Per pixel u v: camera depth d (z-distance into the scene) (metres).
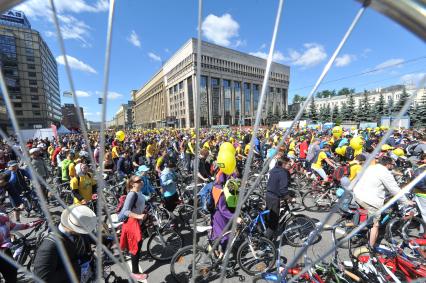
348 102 47.53
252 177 6.50
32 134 22.20
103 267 3.04
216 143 13.02
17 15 52.78
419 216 4.14
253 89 74.25
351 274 2.79
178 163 10.23
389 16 0.65
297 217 4.19
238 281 3.39
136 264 3.41
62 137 23.11
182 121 69.06
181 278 3.42
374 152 0.65
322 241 4.00
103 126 0.71
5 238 3.06
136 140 16.98
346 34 0.70
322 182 6.11
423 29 0.61
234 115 68.75
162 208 4.59
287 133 0.78
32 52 53.91
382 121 24.77
